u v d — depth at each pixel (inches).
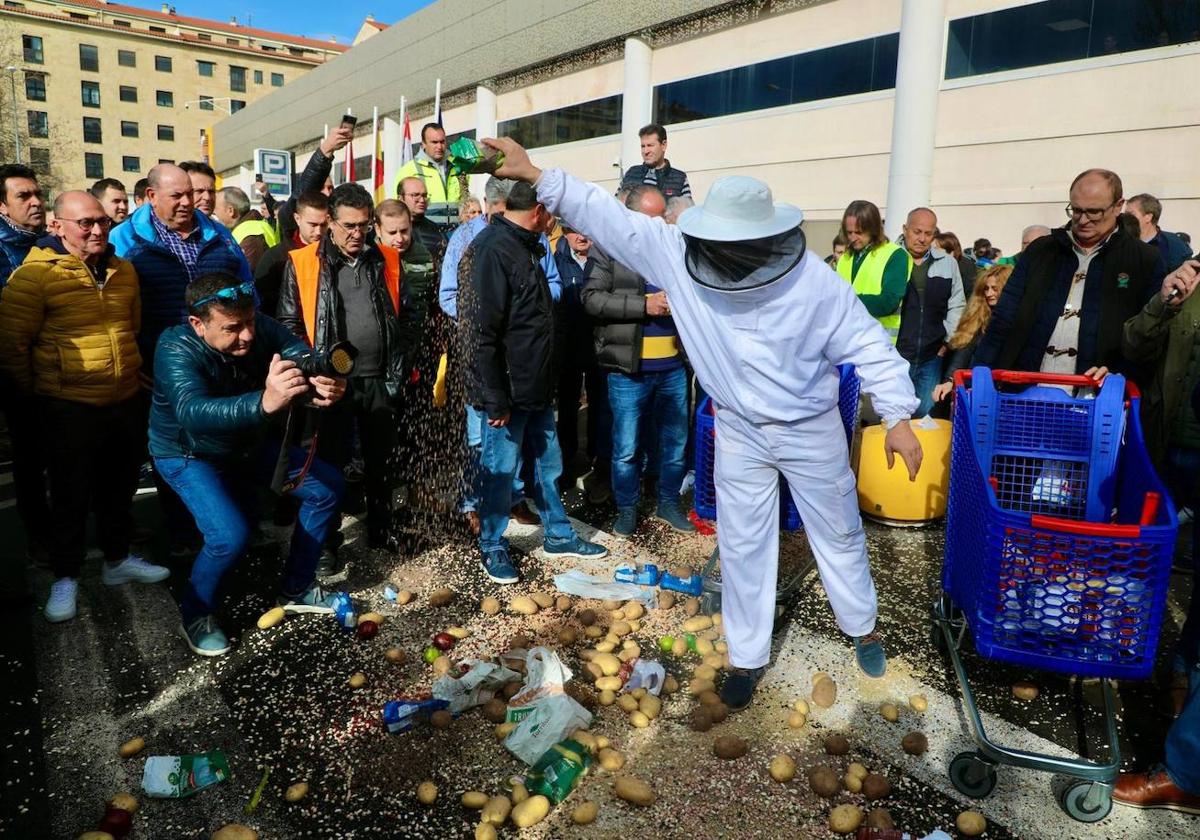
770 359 106.7
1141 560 97.0
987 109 472.1
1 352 138.4
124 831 94.3
